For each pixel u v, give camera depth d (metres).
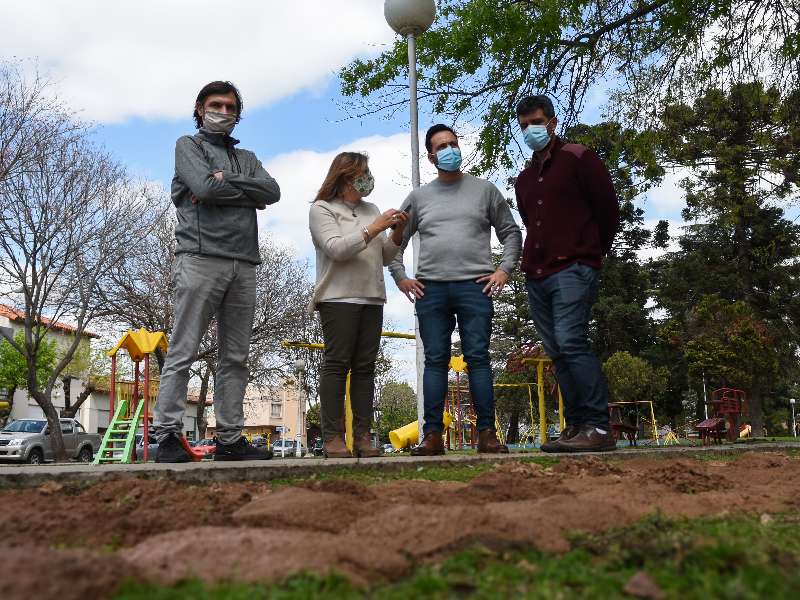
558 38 10.56
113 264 22.45
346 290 4.64
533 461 4.09
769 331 31.23
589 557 1.62
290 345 20.61
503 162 11.09
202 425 30.31
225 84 4.67
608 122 10.59
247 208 4.58
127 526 1.92
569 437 5.03
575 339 4.84
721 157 16.78
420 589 1.33
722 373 27.80
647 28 10.28
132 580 1.23
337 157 4.89
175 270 4.43
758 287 37.78
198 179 4.31
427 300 5.00
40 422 23.89
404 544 1.69
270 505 2.18
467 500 2.47
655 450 4.89
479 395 4.92
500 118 10.98
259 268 28.00
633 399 33.53
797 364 36.47
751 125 14.99
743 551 1.41
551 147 5.09
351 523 1.95
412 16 9.23
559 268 4.90
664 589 1.27
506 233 5.21
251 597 1.21
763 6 9.52
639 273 38.50
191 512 2.12
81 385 42.19
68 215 20.89
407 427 20.77
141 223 22.77
